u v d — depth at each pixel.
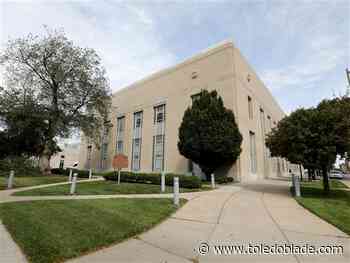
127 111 28.27
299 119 10.63
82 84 23.19
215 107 15.59
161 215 6.17
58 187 12.70
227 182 15.63
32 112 22.22
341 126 9.52
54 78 22.44
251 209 7.26
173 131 21.53
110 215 5.86
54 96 22.97
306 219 6.07
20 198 8.76
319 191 12.14
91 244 3.98
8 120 22.94
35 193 10.17
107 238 4.29
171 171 20.72
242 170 16.83
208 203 8.17
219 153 15.09
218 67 19.30
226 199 8.99
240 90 18.78
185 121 16.28
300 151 10.28
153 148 23.19
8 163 22.50
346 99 10.22
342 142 9.48
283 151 11.08
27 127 23.28
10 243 4.07
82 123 23.80
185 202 8.26
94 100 24.20
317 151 9.76
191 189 12.05
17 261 3.37
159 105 23.81
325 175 11.15
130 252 3.80
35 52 21.56
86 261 3.43
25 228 4.71
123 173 16.39
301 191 11.98
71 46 22.75
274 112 32.44
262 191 11.62
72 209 6.46
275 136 11.54
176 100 22.14
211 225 5.47
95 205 7.06
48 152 23.97
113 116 30.45
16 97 22.16
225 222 5.75
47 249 3.71
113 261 3.45
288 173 35.94
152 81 25.47
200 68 20.75
